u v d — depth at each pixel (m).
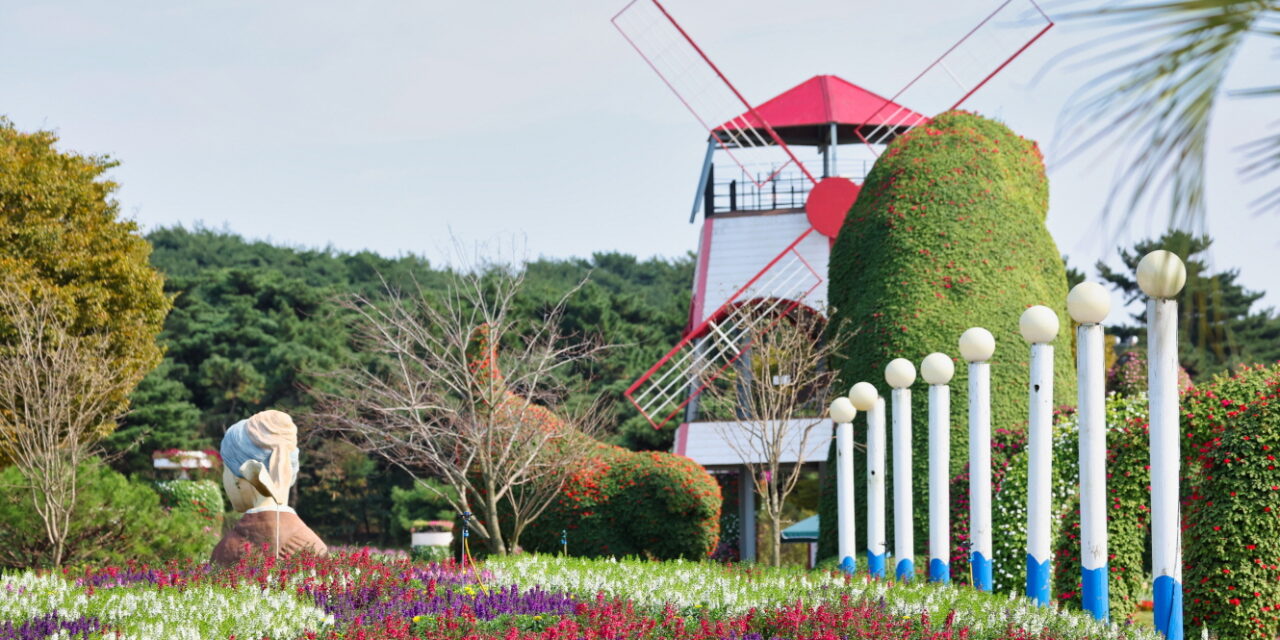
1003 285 21.95
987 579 15.53
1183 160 2.68
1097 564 13.14
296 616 12.48
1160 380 12.00
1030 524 14.10
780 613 12.22
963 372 21.33
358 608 13.65
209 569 16.16
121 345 27.34
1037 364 14.15
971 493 15.72
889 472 21.77
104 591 14.09
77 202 27.48
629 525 24.36
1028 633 11.97
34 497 21.00
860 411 22.56
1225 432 14.46
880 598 13.66
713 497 24.23
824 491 23.84
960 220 22.36
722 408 30.06
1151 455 12.14
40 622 11.84
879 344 22.09
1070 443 18.06
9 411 23.17
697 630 11.68
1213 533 14.17
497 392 23.38
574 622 11.81
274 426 17.64
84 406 24.38
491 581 15.59
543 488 23.45
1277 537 13.96
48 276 26.23
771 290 30.44
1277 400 14.27
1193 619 14.28
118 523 22.31
